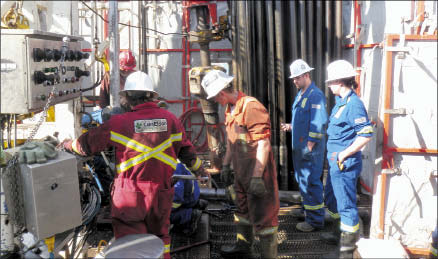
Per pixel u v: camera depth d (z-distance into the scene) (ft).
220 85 9.32
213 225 13.33
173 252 11.09
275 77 17.33
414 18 12.50
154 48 21.47
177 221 11.85
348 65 10.55
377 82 14.32
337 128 10.61
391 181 10.83
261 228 9.86
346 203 10.61
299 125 12.55
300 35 17.48
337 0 17.47
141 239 8.29
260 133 9.29
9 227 7.90
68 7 19.24
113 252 7.85
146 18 21.35
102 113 12.19
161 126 8.76
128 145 8.43
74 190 8.43
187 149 9.56
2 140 9.62
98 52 13.80
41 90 9.37
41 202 7.88
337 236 11.83
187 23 20.88
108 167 11.87
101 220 12.22
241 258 10.89
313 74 17.75
